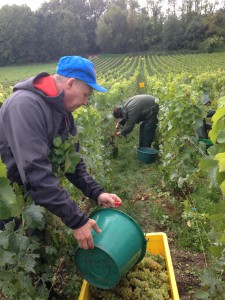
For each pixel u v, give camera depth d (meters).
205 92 10.36
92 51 77.19
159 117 6.81
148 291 2.41
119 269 2.17
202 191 4.86
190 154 4.69
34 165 1.96
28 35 66.69
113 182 5.85
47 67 57.84
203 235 3.83
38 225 1.97
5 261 1.69
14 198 1.57
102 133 7.48
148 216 4.58
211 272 2.40
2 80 36.22
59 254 2.56
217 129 1.93
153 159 6.73
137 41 69.50
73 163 2.43
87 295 2.44
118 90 10.99
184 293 3.16
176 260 3.62
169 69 32.50
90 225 2.10
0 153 2.17
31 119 2.02
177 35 64.56
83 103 2.38
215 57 46.12
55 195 2.00
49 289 2.64
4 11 64.88
